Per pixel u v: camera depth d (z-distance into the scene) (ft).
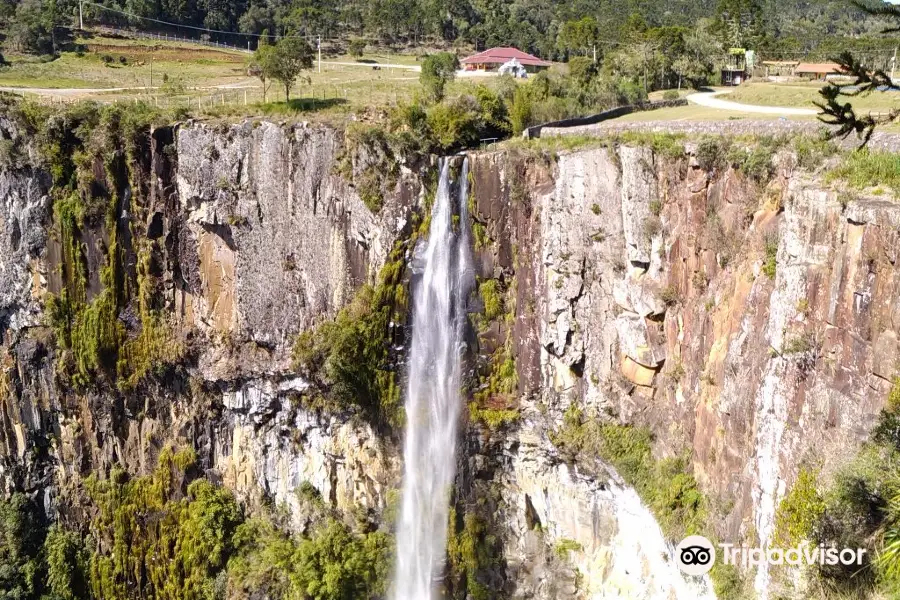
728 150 126.41
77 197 187.42
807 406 101.40
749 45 327.26
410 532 176.65
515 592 168.04
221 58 355.36
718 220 126.31
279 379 181.68
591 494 158.20
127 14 387.75
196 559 183.52
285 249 179.32
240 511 189.37
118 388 192.34
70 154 188.34
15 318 193.06
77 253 188.85
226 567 182.91
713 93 251.80
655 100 234.99
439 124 181.98
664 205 140.77
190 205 183.62
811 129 123.95
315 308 178.60
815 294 101.91
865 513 89.66
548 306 159.33
